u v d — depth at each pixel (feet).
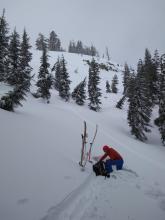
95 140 54.75
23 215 16.31
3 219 15.25
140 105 99.40
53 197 19.86
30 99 116.16
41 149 30.86
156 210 22.53
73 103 153.28
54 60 307.78
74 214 18.49
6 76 110.52
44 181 22.13
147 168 40.27
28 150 28.66
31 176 22.22
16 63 114.62
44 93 126.11
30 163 24.97
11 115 47.85
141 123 98.17
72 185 23.22
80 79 257.55
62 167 26.96
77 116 101.76
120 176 29.40
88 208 19.99
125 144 65.77
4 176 20.53
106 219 18.88
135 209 21.71
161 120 96.17
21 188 19.62
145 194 25.86
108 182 26.68
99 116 124.67
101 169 28.48
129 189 26.11
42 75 130.62
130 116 100.22
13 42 118.42
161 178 35.32
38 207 17.79
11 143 28.86
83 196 21.93
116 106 166.81
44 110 88.02
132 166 37.73
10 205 16.93
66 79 154.81
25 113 62.54
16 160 24.45
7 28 111.24
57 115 84.17
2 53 109.91
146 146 79.56
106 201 22.02
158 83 156.15
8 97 53.93
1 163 22.62
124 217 19.85
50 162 27.22
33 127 43.45
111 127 102.94
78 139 48.32
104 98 198.08
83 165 30.19
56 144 36.94
